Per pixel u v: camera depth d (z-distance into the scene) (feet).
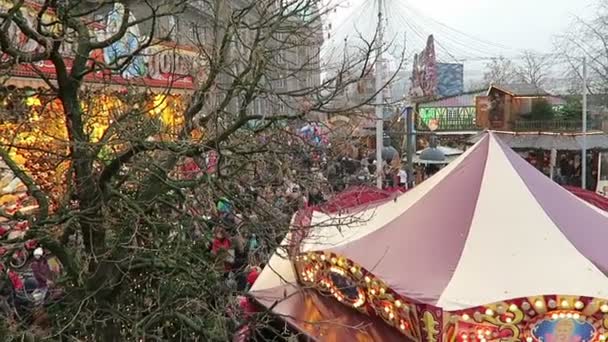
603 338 20.15
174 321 21.61
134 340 18.86
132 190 22.68
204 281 20.52
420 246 24.36
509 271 22.06
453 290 21.11
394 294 21.76
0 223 18.89
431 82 106.01
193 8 30.55
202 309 21.04
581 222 25.26
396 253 24.40
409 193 29.37
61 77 19.35
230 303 21.17
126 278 19.90
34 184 18.85
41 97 26.17
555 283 21.08
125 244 18.74
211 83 21.44
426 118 113.19
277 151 21.35
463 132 111.86
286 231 22.36
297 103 28.04
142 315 20.76
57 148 24.54
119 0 19.86
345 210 28.22
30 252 20.71
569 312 19.93
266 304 26.22
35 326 18.49
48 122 25.67
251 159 21.21
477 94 113.80
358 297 24.45
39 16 18.42
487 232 24.12
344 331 24.61
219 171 19.52
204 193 20.89
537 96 102.83
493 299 20.27
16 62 18.62
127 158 19.20
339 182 37.24
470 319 20.10
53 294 20.58
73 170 20.79
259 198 24.88
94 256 17.94
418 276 22.65
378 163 63.82
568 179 98.89
